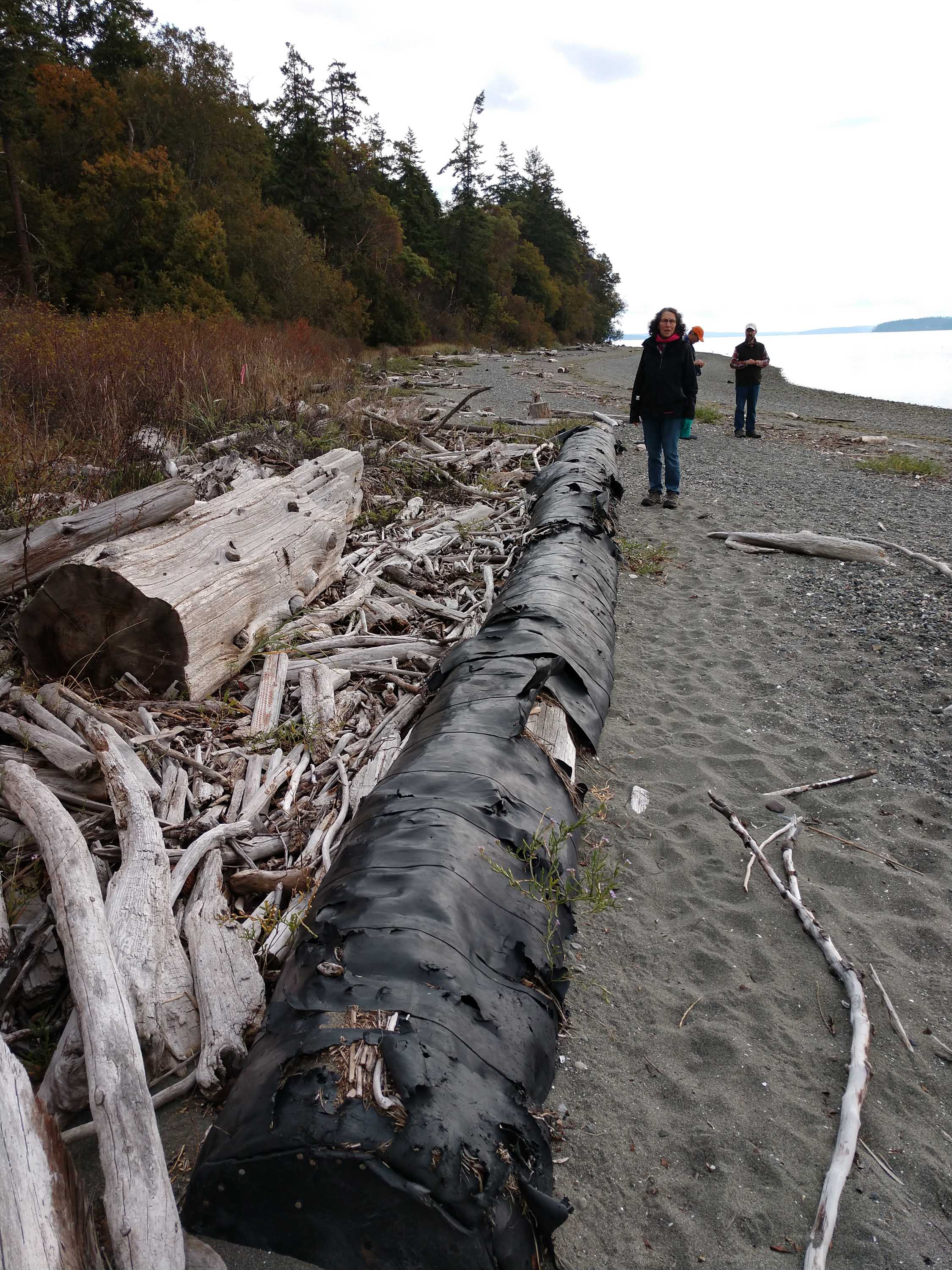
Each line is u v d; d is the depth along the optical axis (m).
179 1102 2.31
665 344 8.54
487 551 7.07
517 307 63.25
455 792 2.92
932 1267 1.97
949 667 5.07
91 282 24.12
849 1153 2.20
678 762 4.14
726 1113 2.35
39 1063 2.35
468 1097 1.89
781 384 28.12
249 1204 1.82
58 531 4.39
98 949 2.34
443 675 4.14
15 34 22.92
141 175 24.92
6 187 23.98
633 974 2.85
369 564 6.35
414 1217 1.72
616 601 6.14
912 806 3.77
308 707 4.24
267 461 8.11
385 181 52.72
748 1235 2.04
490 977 2.27
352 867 2.59
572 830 3.12
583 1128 2.29
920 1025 2.68
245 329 15.16
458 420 13.73
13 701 3.84
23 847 2.96
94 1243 1.74
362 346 30.84
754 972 2.88
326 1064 1.90
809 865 3.41
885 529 8.08
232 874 3.11
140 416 8.16
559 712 3.87
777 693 4.88
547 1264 1.87
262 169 36.53
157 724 3.92
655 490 9.09
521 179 80.62
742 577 6.89
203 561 4.44
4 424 6.88
